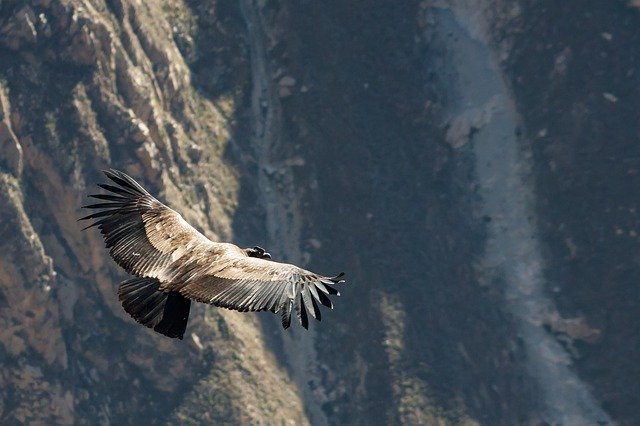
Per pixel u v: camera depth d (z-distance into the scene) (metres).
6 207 75.62
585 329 92.25
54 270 76.81
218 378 79.62
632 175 98.44
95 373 77.44
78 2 83.50
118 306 78.44
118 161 82.19
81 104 81.81
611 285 94.44
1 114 77.62
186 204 86.62
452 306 90.94
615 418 88.81
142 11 91.38
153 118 85.56
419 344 86.75
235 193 91.75
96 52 83.12
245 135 95.81
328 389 84.12
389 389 84.06
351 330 87.12
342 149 96.19
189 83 94.50
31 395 74.62
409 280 90.50
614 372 90.69
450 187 98.50
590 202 97.88
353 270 90.50
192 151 89.81
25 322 74.88
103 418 76.38
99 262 78.00
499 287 94.56
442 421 83.00
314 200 93.69
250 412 78.75
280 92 98.25
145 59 88.88
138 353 78.38
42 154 78.94
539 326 92.88
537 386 89.69
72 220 78.38
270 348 84.12
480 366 88.56
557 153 99.56
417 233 94.06
